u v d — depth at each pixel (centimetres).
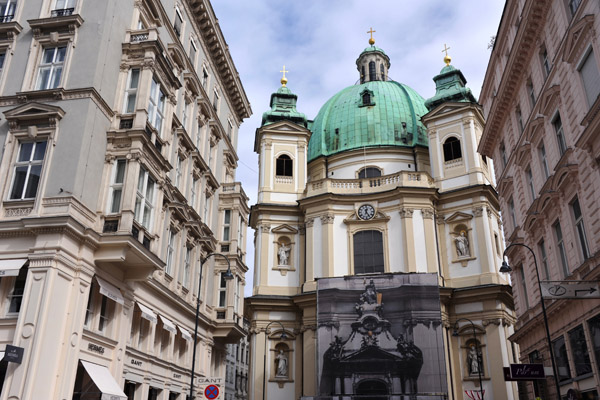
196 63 3158
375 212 4638
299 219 4909
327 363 4003
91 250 1909
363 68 6806
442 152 4866
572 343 2102
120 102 2192
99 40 2102
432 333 3944
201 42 3272
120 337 2044
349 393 3912
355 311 4097
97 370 1883
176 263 2645
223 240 3441
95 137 2017
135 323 2236
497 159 3291
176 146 2694
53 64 2106
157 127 2383
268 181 5041
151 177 2283
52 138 1938
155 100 2355
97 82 2055
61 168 1900
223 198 3506
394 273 4138
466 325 4212
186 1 3020
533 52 2495
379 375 3912
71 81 2044
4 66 2123
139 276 2100
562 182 2119
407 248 4422
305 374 4241
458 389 4084
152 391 2377
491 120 3170
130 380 2134
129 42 2295
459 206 4588
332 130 5759
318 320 4125
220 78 3650
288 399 4284
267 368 4372
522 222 2792
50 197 1852
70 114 1980
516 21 2706
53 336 1692
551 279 2369
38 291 1691
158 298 2422
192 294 2866
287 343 4475
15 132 1970
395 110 5650
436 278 4072
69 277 1794
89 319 1933
